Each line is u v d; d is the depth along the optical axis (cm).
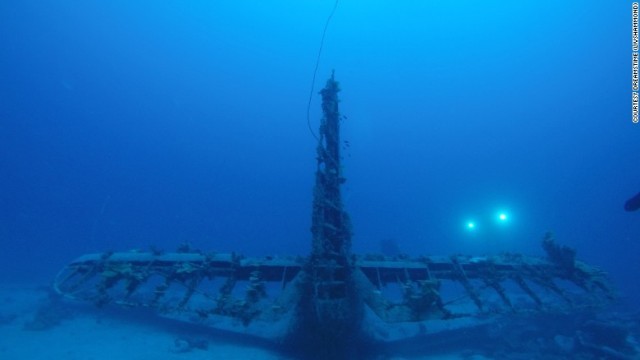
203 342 1409
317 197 1062
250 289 1048
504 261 1519
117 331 1592
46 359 1273
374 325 1170
